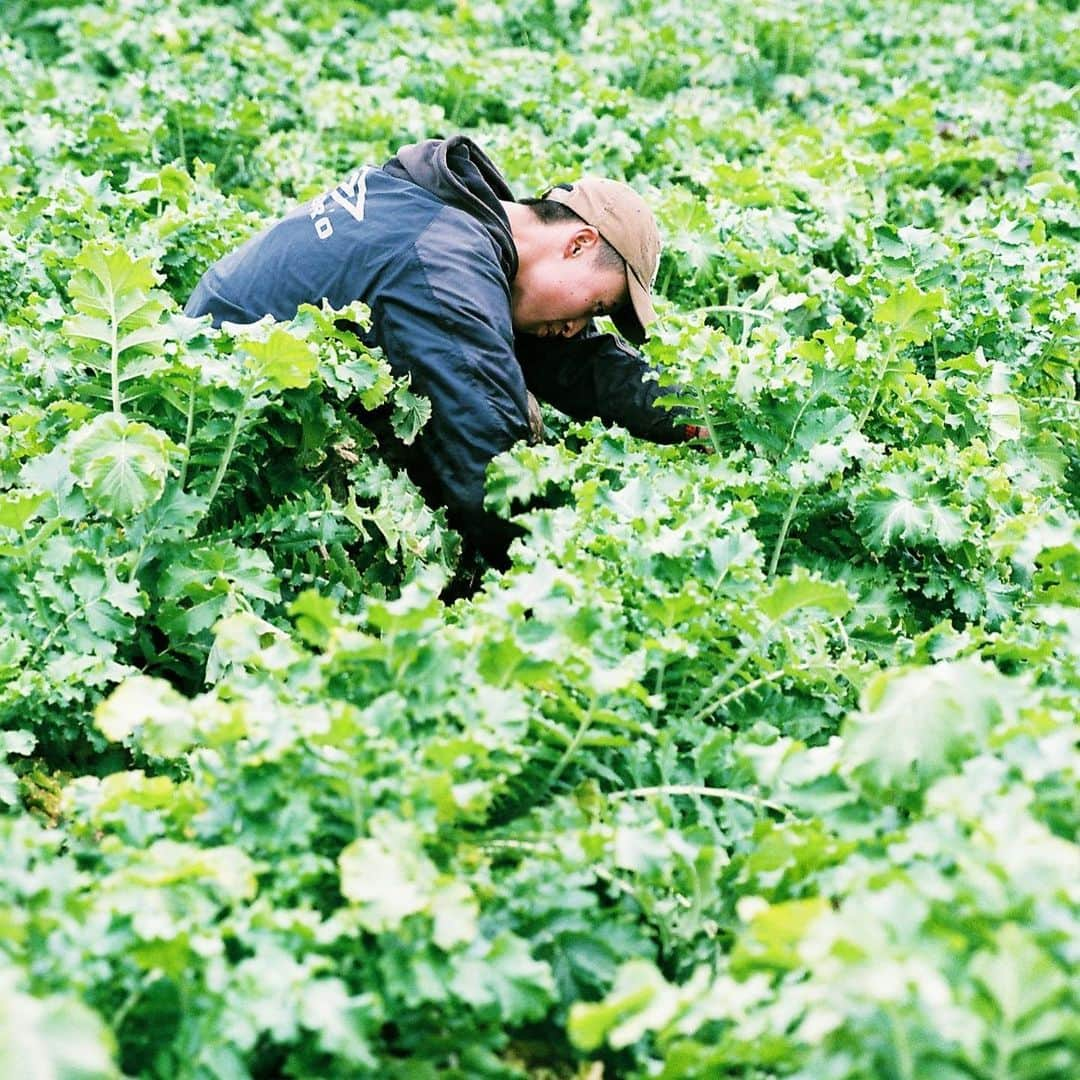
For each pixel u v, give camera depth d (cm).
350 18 908
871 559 363
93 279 331
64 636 310
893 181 675
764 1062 209
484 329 374
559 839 245
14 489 340
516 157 623
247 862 229
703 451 399
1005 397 411
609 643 270
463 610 319
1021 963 185
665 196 586
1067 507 422
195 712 245
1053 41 989
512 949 222
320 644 261
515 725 249
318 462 370
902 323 379
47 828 292
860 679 299
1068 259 527
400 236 381
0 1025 172
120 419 323
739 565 300
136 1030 215
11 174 548
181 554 332
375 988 219
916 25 994
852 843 237
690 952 246
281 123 707
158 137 618
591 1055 238
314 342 361
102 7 858
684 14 915
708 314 520
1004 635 322
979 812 221
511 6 902
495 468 364
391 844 224
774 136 732
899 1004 188
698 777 274
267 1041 220
